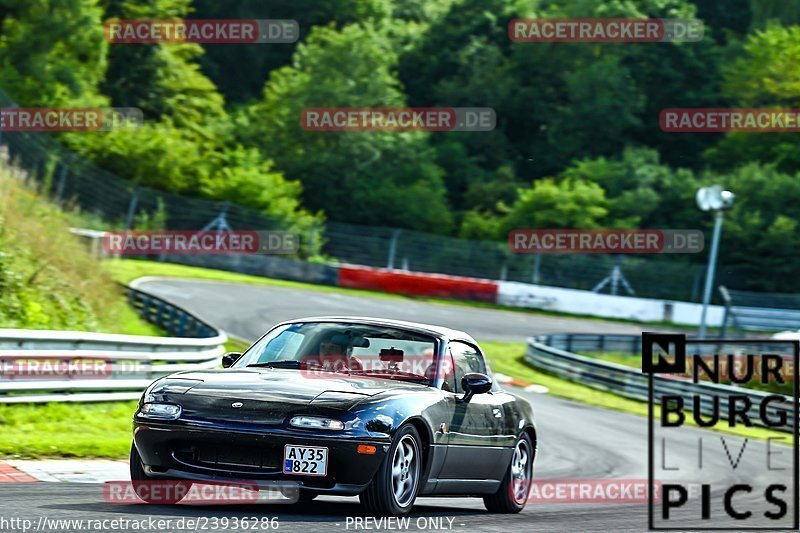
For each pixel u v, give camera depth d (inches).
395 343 1011.3
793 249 7696.9
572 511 1213.1
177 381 901.8
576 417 2938.0
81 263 2942.9
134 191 5757.9
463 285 5570.9
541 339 4269.2
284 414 840.9
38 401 1568.7
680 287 6742.1
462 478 1013.8
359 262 6250.0
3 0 6879.9
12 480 1023.6
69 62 6850.4
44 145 5595.5
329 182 7859.3
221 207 6023.6
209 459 850.8
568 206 7362.2
